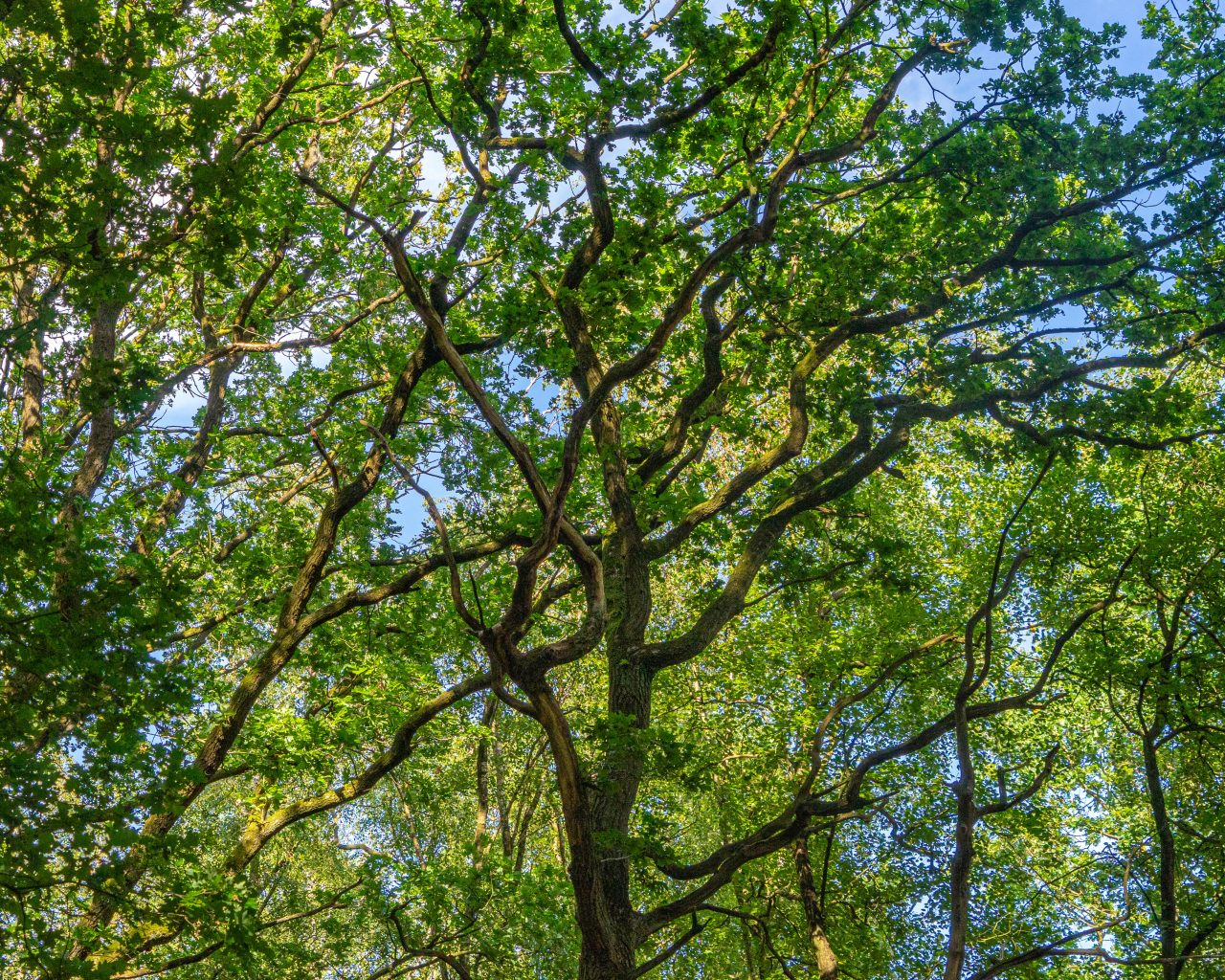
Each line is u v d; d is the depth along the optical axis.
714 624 12.66
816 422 16.45
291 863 24.69
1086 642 15.65
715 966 21.84
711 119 12.02
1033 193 13.55
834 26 13.20
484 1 11.07
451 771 22.38
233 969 9.34
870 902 18.14
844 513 15.95
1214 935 14.79
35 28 7.12
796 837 10.78
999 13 12.53
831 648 18.64
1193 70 13.82
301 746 14.06
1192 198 13.43
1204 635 15.59
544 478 14.49
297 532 15.96
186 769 8.41
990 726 19.28
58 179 7.62
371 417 15.56
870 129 12.57
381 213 15.02
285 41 12.17
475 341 13.47
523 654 8.97
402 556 14.97
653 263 11.27
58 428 12.87
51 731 9.27
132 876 8.88
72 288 8.12
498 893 14.28
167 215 8.04
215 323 15.70
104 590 8.05
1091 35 12.97
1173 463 18.06
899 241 14.74
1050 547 16.45
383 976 15.45
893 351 14.22
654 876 12.50
